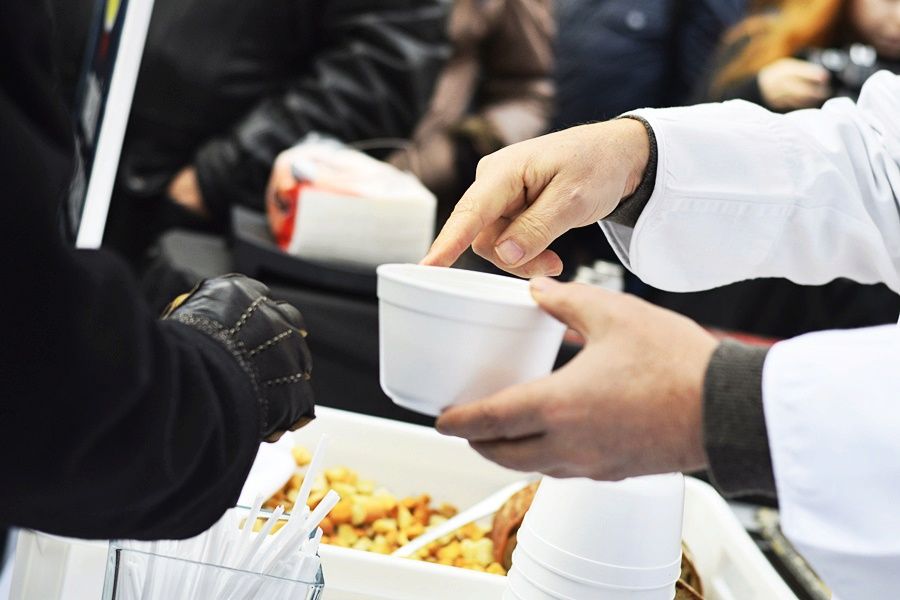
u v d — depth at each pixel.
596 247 2.65
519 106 2.76
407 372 0.72
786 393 0.66
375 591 0.94
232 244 2.16
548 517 0.89
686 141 1.07
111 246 2.82
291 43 2.72
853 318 2.55
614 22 2.70
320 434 1.28
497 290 0.80
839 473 0.64
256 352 0.69
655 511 0.87
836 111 1.17
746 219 1.10
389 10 2.66
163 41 2.69
